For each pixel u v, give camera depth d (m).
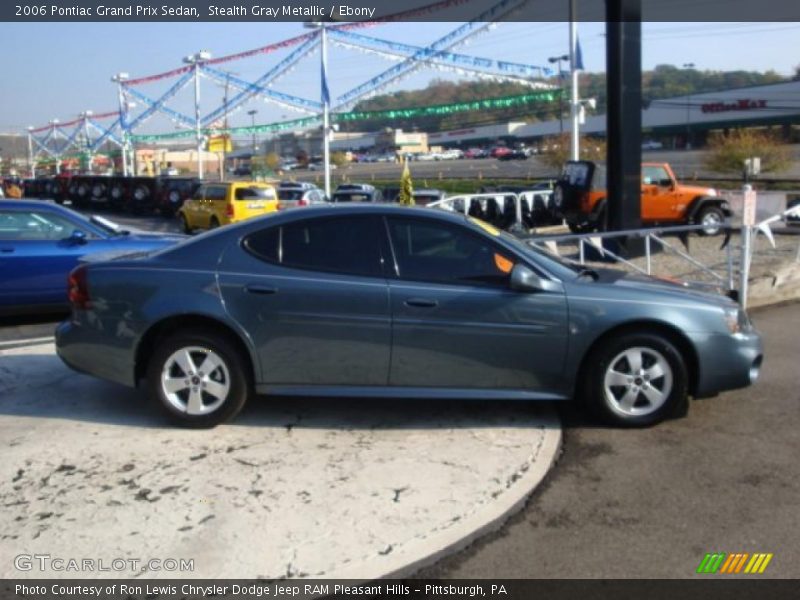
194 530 3.86
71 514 4.02
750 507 4.16
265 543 3.74
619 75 12.05
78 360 5.42
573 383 5.24
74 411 5.65
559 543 3.79
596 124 77.75
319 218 5.33
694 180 40.41
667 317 5.17
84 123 78.19
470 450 4.91
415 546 3.72
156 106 47.12
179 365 5.23
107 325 5.29
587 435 5.23
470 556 3.68
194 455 4.81
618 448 5.00
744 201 8.99
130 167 61.38
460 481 4.44
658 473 4.61
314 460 4.74
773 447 5.00
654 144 81.44
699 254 13.59
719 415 5.61
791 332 8.24
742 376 5.32
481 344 5.14
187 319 5.22
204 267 5.24
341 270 5.18
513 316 5.12
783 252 13.36
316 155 114.25
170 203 35.69
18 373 6.70
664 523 3.99
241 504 4.14
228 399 5.23
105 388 6.22
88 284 5.33
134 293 5.23
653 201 18.00
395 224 5.29
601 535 3.87
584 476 4.57
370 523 3.94
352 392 5.23
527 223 20.62
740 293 9.14
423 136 111.94
